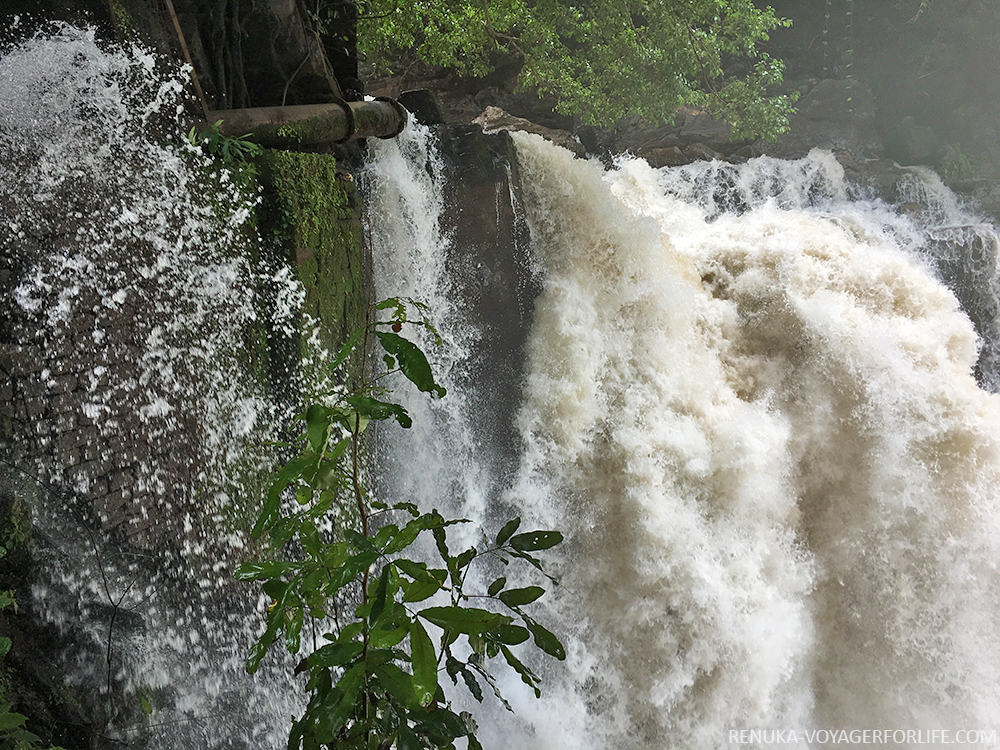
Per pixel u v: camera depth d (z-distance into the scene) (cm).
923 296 965
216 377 501
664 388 825
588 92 1486
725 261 979
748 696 774
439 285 762
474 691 234
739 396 903
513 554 249
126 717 411
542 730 709
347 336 614
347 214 618
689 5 1530
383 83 1625
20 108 403
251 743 473
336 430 275
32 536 389
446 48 1345
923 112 1909
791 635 808
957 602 855
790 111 1627
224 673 473
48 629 391
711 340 913
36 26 423
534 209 813
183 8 575
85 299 423
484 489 756
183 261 485
